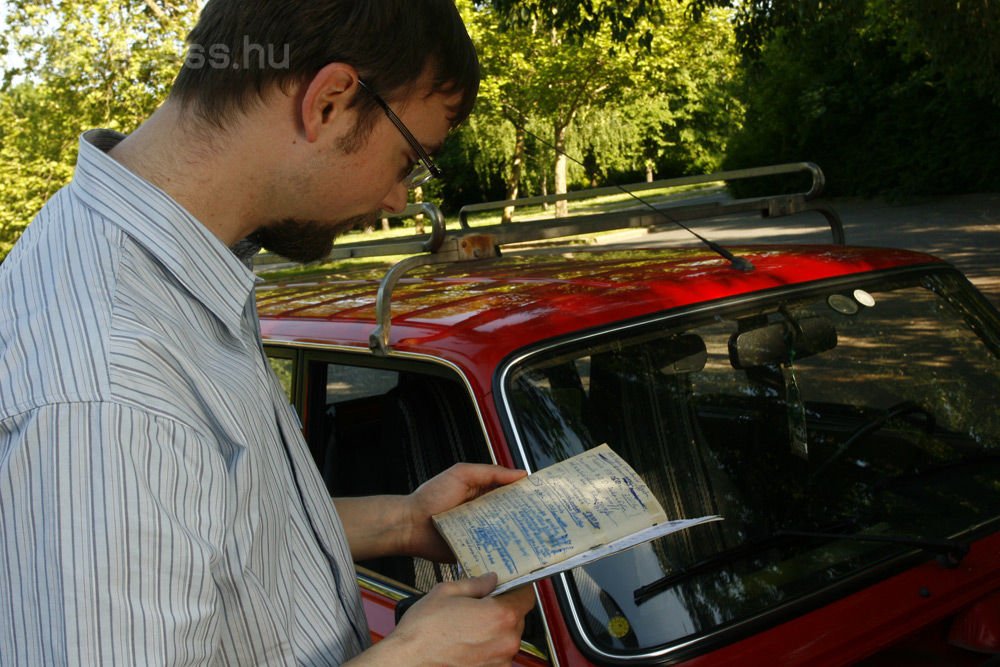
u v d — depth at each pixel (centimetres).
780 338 239
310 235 129
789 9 1077
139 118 1848
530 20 1139
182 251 112
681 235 2302
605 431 211
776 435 231
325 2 116
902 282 269
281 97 117
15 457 92
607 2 1088
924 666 196
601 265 281
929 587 201
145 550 93
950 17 1044
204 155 117
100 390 95
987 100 2277
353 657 131
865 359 251
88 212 111
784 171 288
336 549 135
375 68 121
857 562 205
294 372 278
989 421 255
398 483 249
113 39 1800
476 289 264
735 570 199
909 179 2423
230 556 108
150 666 93
